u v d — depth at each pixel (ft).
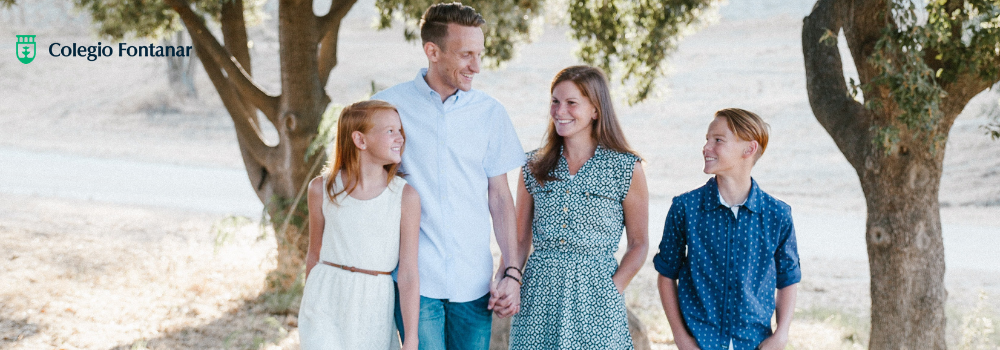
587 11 26.32
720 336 8.80
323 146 22.22
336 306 9.07
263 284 24.97
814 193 57.11
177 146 89.15
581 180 9.51
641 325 17.02
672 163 68.13
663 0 25.30
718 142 8.74
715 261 8.86
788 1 182.50
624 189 9.52
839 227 46.11
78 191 57.06
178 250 31.99
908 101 12.91
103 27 25.63
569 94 9.39
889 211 15.51
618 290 9.53
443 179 9.52
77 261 27.81
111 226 39.58
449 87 9.55
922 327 15.53
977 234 44.01
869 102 14.12
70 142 92.94
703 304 8.90
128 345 17.95
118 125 102.01
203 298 23.66
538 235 9.77
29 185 59.82
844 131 15.83
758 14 175.42
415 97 9.59
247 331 20.24
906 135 14.83
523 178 10.14
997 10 12.64
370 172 9.07
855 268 34.88
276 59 133.80
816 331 23.03
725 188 8.93
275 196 23.49
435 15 9.28
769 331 8.90
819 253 38.50
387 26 26.68
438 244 9.52
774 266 8.87
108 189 58.59
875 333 16.22
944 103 14.79
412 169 9.55
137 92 114.93
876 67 13.62
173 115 105.50
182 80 111.24
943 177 59.36
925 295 15.48
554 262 9.55
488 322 10.12
